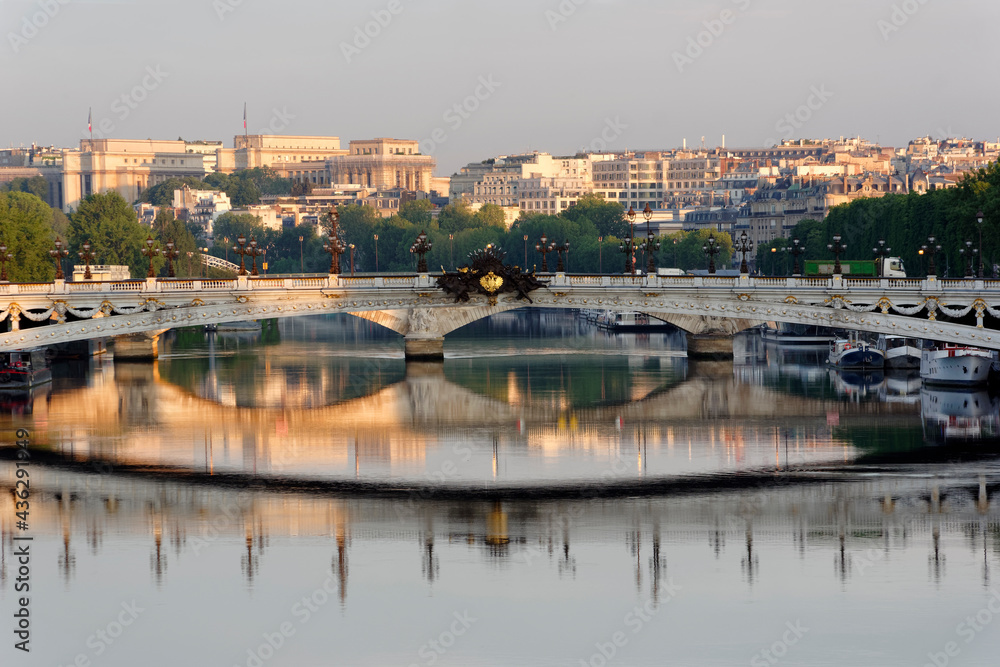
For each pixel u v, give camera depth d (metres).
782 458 171.75
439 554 133.88
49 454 177.50
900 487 156.00
